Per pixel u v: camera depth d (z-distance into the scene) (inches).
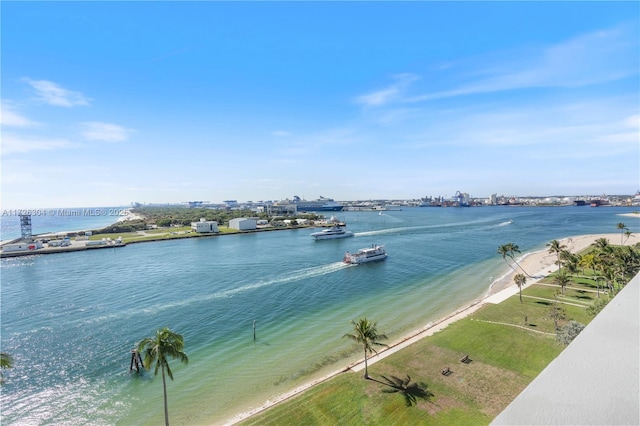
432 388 1173.7
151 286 2704.2
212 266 3427.7
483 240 4889.3
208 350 1605.6
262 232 6683.1
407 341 1553.9
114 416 1162.0
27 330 1859.0
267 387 1291.8
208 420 1120.8
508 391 1145.4
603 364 107.0
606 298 1809.8
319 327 1851.6
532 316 1798.7
